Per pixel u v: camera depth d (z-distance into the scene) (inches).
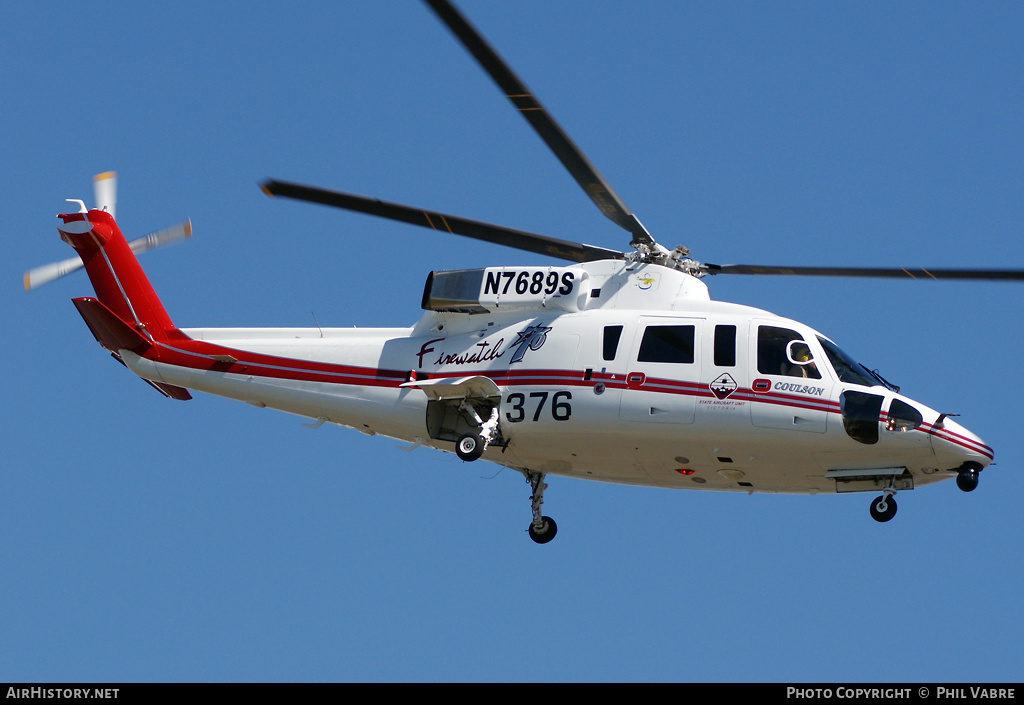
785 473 2465.6
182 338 2807.6
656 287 2546.8
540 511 2701.8
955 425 2368.4
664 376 2426.2
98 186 2935.5
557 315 2554.1
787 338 2426.2
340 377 2669.8
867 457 2378.2
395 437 2689.5
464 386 2491.4
